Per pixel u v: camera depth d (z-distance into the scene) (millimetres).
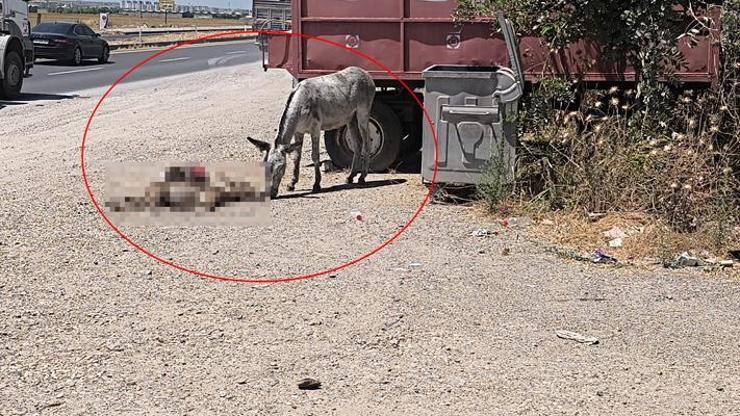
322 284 7781
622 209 9766
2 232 9453
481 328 6762
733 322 6910
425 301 7348
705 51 10898
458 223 9883
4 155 14766
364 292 7566
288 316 7000
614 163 10070
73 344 6414
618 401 5543
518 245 9039
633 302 7371
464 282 7859
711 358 6223
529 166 10547
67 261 8430
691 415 5371
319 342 6477
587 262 8492
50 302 7273
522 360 6168
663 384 5797
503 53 11922
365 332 6664
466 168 10531
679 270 8250
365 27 12289
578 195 9969
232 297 7426
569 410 5414
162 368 6023
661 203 9523
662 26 10305
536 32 11141
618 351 6336
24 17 25047
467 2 11164
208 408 5434
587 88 11484
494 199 10227
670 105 10781
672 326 6820
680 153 9641
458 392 5660
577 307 7242
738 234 9086
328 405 5484
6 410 5383
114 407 5445
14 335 6555
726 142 10141
